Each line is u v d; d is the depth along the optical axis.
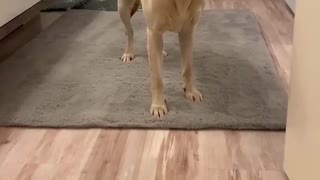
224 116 1.83
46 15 3.46
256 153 1.61
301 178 1.27
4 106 1.96
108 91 2.09
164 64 2.40
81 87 2.14
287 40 2.82
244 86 2.12
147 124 1.79
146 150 1.65
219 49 2.63
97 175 1.50
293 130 1.34
